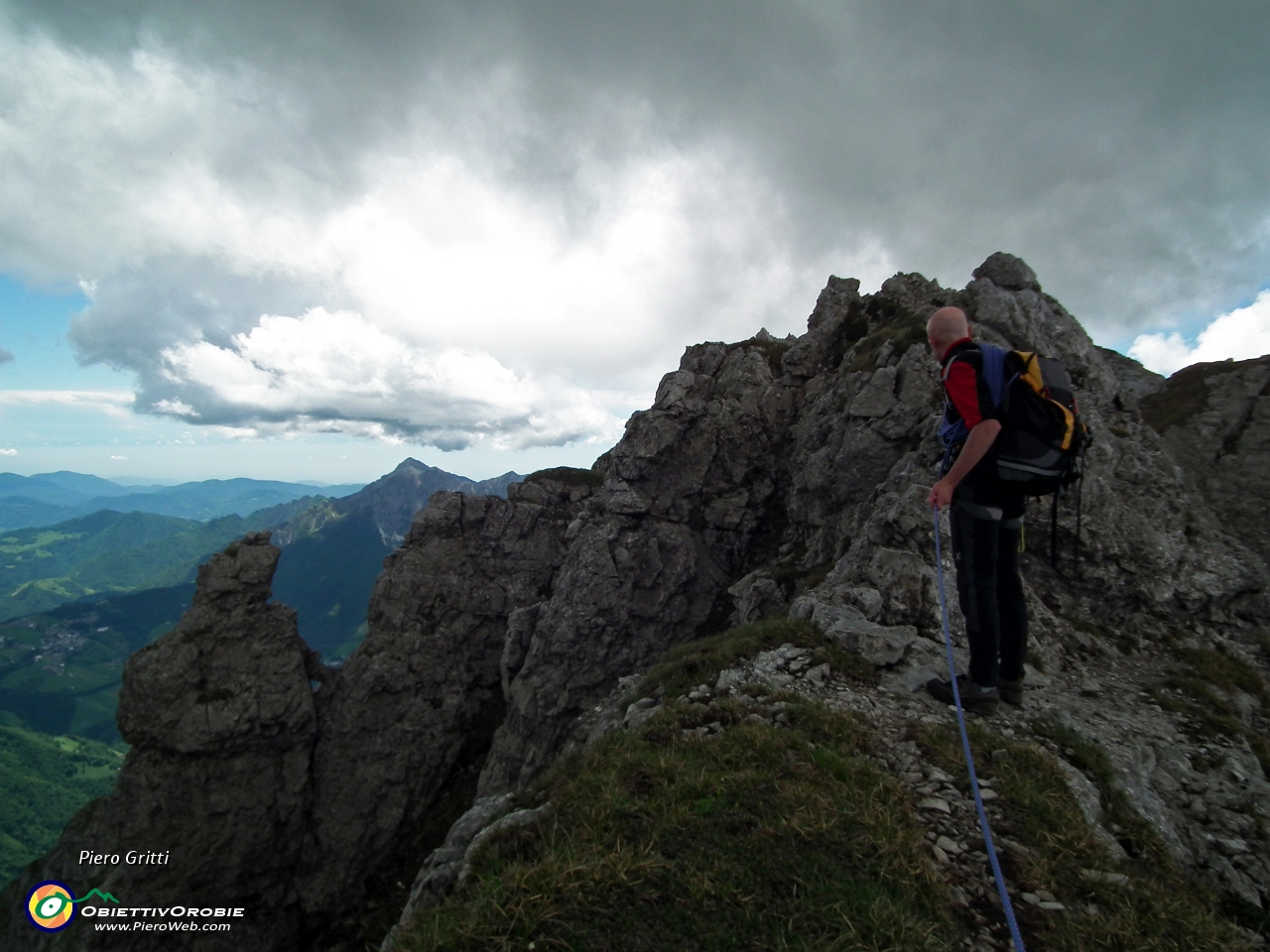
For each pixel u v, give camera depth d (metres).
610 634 38.94
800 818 5.32
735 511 42.50
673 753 6.73
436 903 6.07
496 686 46.03
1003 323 26.22
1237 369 27.33
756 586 31.27
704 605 40.00
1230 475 22.73
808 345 46.06
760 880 4.69
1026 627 8.10
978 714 8.11
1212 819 7.89
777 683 9.16
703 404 45.00
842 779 6.18
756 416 44.66
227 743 36.28
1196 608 15.09
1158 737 9.66
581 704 38.03
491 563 48.06
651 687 11.23
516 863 4.87
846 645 10.24
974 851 5.44
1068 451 6.46
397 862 39.25
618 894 4.49
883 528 15.80
